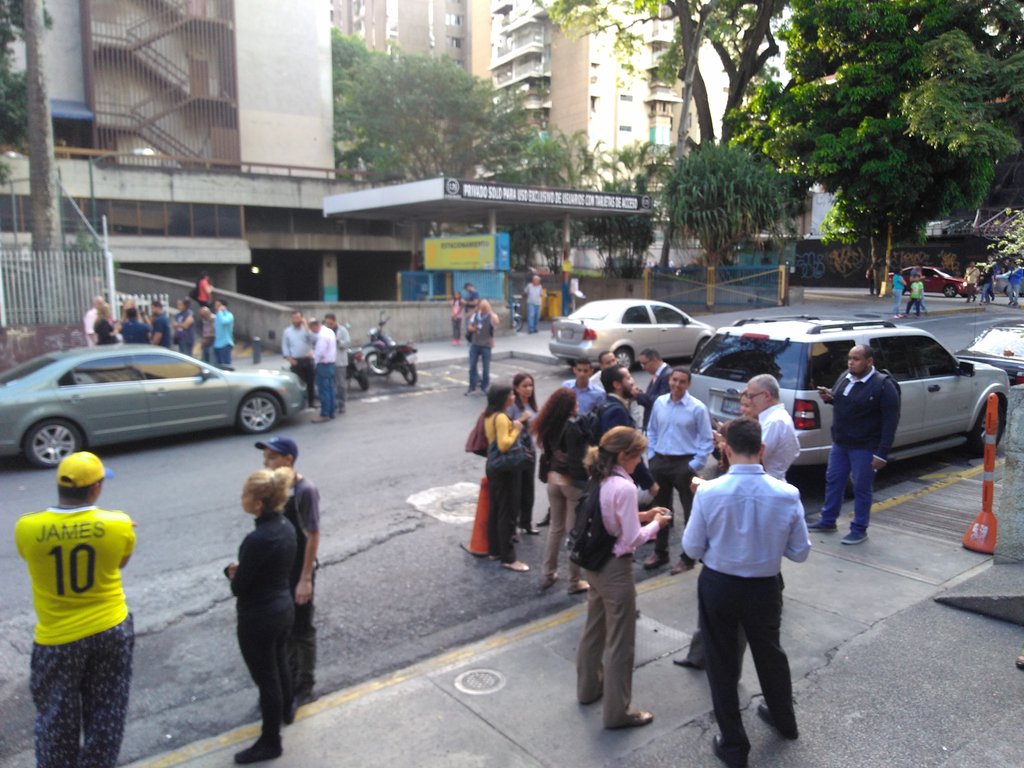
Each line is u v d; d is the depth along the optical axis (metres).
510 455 6.35
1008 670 4.60
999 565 6.09
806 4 26.08
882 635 5.06
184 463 10.02
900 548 6.64
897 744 3.90
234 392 11.38
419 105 36.00
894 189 24.69
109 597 3.58
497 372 17.17
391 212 27.17
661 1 30.05
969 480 8.86
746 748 3.75
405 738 4.06
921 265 39.28
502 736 4.06
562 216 28.14
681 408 6.39
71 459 3.54
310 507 4.36
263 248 33.34
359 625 5.50
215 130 33.06
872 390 6.58
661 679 4.62
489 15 85.19
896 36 24.62
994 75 21.08
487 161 38.28
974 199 25.97
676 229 27.17
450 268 24.08
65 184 27.25
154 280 21.89
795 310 25.41
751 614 3.76
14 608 5.77
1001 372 10.08
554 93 72.00
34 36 16.02
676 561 6.65
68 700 3.47
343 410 13.05
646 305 16.97
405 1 87.06
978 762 3.74
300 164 37.06
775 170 27.34
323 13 37.53
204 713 4.45
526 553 6.90
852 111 24.98
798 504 3.75
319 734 4.11
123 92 31.38
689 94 29.05
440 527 7.50
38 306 15.89
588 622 4.32
